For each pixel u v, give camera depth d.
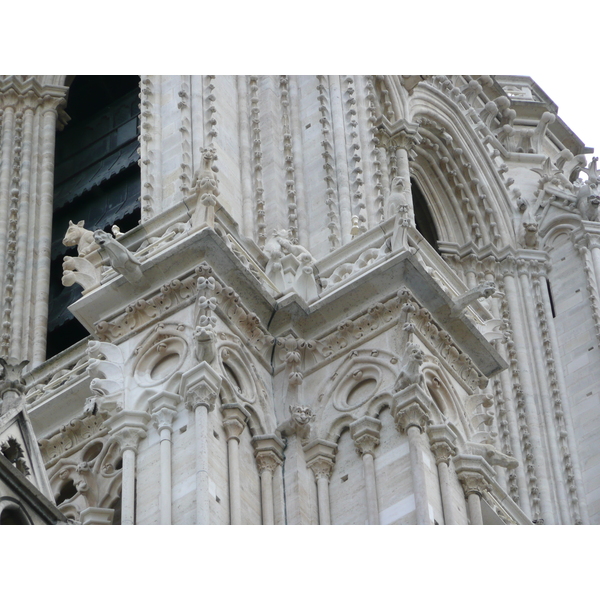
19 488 25.62
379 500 30.14
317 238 37.28
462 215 51.16
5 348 41.62
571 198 51.84
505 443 45.53
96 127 47.16
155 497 29.16
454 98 52.75
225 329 31.67
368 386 31.83
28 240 44.09
